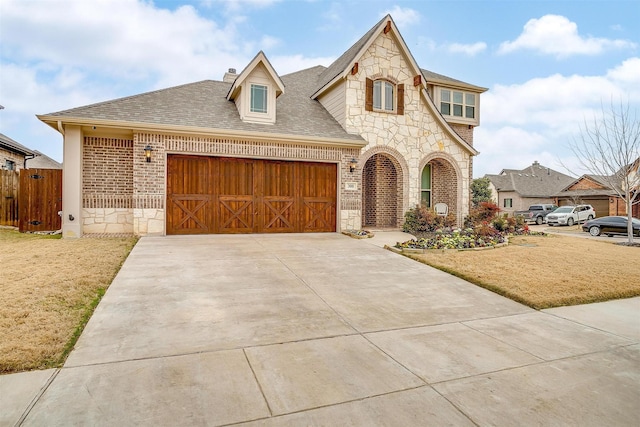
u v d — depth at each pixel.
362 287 6.45
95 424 2.54
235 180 12.02
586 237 17.05
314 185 13.04
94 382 3.10
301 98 16.11
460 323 4.93
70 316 4.50
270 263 7.86
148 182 10.95
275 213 12.52
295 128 13.04
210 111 12.66
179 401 2.86
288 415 2.73
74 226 10.55
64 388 2.99
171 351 3.76
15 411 2.65
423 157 15.62
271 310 5.13
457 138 16.08
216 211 11.81
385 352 3.93
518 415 2.82
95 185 11.21
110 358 3.56
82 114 10.45
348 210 13.30
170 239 10.48
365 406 2.88
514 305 5.81
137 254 8.27
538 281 6.95
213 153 11.55
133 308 4.99
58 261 7.16
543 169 48.75
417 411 2.83
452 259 8.71
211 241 10.30
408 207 14.79
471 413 2.83
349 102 13.86
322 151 12.94
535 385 3.29
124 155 11.47
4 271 6.33
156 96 12.77
